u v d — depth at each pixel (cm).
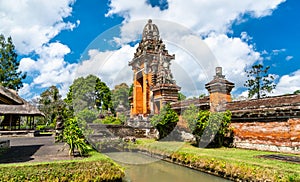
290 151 933
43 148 1180
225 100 1319
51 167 671
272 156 860
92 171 659
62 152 1014
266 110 1030
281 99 1061
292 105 937
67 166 692
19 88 3569
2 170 625
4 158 862
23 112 2228
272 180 593
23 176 586
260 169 657
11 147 1231
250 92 2888
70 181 607
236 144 1175
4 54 3478
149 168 873
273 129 1012
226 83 1323
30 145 1338
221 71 1349
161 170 861
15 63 3566
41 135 2402
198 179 754
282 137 970
